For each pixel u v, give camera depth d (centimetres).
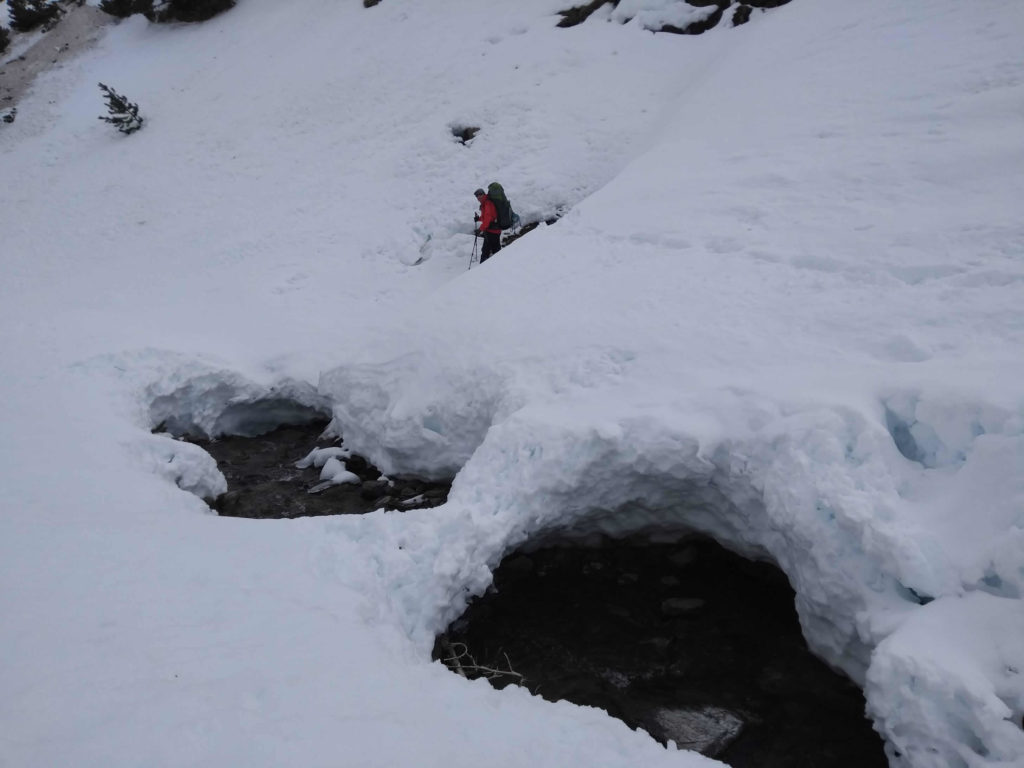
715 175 918
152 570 455
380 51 1917
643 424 539
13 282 1442
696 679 473
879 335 543
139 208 1658
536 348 685
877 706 362
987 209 655
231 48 2239
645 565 598
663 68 1517
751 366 564
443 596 491
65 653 366
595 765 314
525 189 1296
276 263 1310
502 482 552
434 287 1168
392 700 345
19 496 570
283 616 409
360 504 708
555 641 519
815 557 433
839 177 803
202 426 928
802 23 1305
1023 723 318
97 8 2548
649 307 688
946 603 373
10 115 2148
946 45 1014
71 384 844
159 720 317
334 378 835
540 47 1695
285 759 297
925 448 452
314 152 1661
